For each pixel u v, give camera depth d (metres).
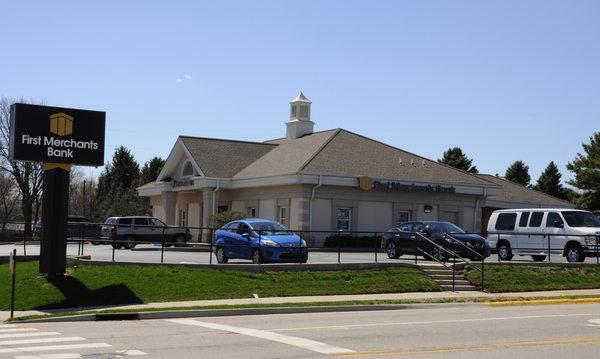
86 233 39.06
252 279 22.64
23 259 26.00
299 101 53.00
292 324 15.80
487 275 25.16
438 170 48.06
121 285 20.94
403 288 23.52
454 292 23.56
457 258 27.08
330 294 22.34
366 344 12.58
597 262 27.73
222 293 21.25
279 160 46.66
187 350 11.80
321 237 42.12
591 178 66.00
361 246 43.00
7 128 66.00
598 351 12.02
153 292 20.70
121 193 82.88
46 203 21.89
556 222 28.81
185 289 21.16
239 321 16.53
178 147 51.44
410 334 13.98
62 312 18.12
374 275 24.27
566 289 24.86
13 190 76.00
